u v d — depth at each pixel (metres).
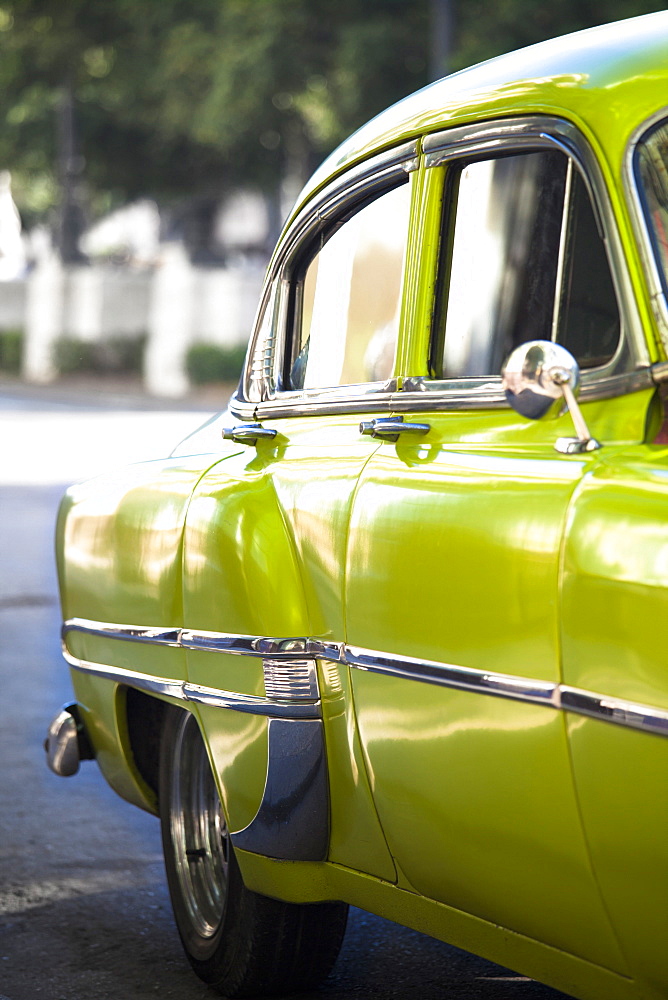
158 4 38.00
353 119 33.81
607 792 2.43
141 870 5.24
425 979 4.10
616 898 2.47
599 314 2.77
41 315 50.47
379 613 3.01
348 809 3.28
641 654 2.34
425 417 3.11
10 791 6.26
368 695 3.09
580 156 2.79
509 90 3.03
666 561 2.32
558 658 2.52
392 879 3.18
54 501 16.94
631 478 2.48
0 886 5.06
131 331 49.22
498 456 2.83
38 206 66.94
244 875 3.63
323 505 3.28
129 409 36.16
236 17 34.88
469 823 2.79
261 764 3.46
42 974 4.25
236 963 3.85
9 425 29.45
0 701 7.80
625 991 2.57
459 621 2.75
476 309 3.12
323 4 33.03
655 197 2.69
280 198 48.09
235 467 3.74
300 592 3.37
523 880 2.69
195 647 3.68
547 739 2.55
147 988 4.11
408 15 32.28
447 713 2.80
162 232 57.53
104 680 4.27
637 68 2.82
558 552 2.53
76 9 40.38
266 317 3.83
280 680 3.36
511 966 2.85
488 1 28.22
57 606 10.64
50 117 45.59
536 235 2.99
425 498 2.92
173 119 38.88
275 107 36.66
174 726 4.12
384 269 3.34
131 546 4.05
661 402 2.58
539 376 2.54
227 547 3.52
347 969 4.19
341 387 3.44
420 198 3.21
